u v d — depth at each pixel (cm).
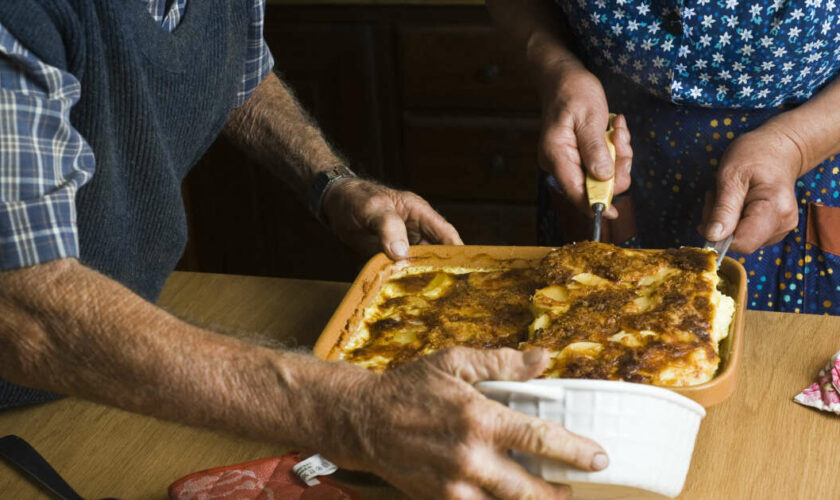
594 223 153
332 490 124
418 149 264
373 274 147
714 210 150
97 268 135
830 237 166
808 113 156
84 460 131
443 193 269
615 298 133
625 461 110
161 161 138
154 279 146
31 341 115
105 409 138
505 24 179
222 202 291
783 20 152
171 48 137
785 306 173
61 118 114
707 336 127
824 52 156
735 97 160
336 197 158
